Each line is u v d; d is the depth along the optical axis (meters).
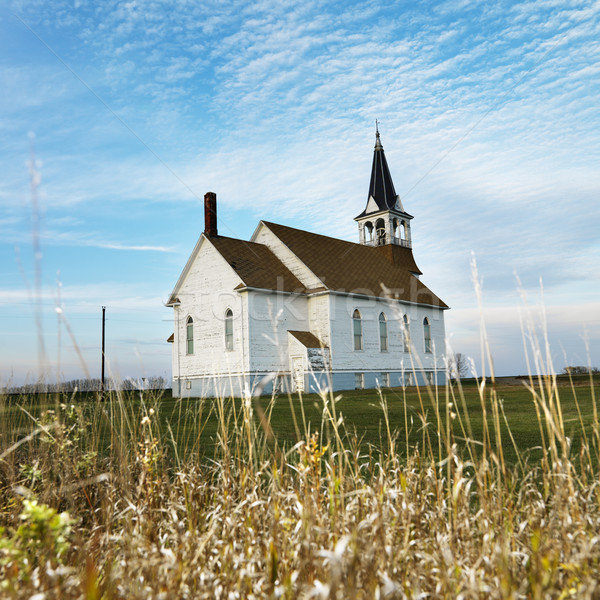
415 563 3.13
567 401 15.23
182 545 3.16
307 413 13.83
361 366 32.31
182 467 5.09
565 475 3.49
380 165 45.16
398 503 3.60
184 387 31.70
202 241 31.70
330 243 38.03
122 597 2.63
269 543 3.04
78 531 3.59
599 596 2.51
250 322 28.53
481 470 3.63
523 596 2.57
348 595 2.28
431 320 39.31
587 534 3.23
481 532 3.35
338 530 3.12
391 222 43.88
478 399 17.28
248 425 4.01
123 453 4.80
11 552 2.62
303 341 29.62
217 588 2.73
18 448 6.00
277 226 35.28
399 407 14.84
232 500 4.04
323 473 5.36
